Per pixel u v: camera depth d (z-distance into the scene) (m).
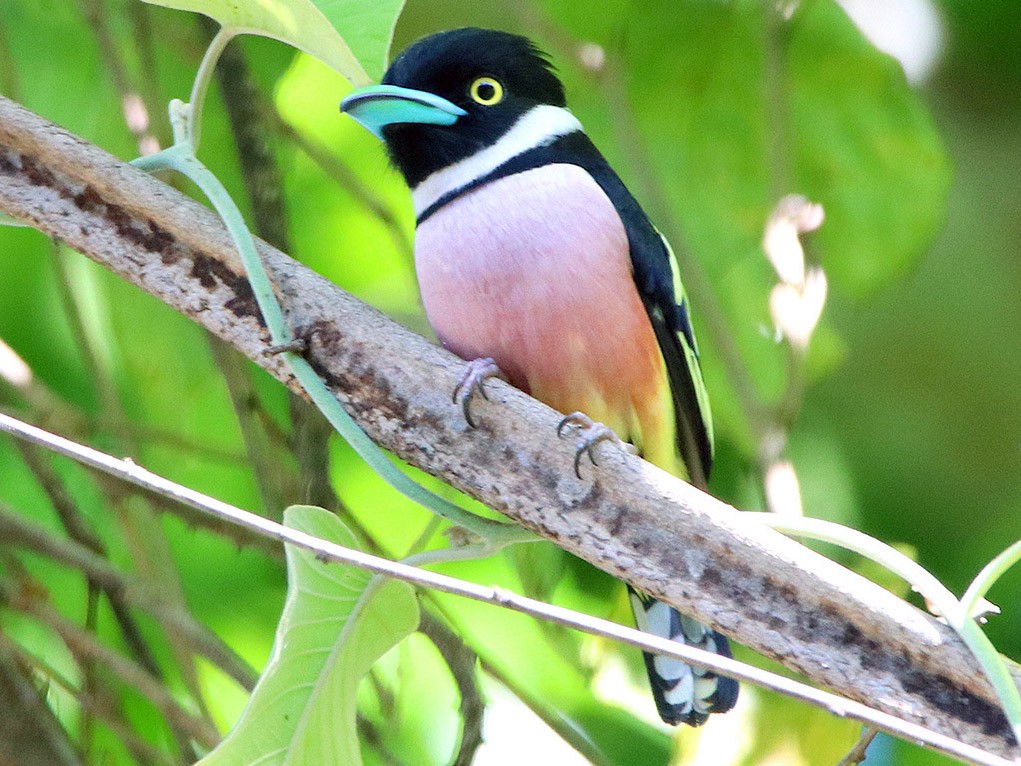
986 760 3.81
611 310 6.34
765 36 8.27
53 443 4.29
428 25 8.52
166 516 8.24
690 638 6.82
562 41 8.38
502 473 4.91
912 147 8.65
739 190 8.77
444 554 5.01
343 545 4.98
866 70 8.62
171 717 6.79
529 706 7.02
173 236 5.16
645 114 8.80
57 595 8.31
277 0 5.23
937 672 4.49
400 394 5.02
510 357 6.42
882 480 8.93
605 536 4.80
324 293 5.12
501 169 6.60
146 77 7.81
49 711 6.86
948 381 9.07
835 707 3.91
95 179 5.15
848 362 9.05
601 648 7.66
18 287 8.43
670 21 8.62
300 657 4.92
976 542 8.80
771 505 7.21
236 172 8.52
